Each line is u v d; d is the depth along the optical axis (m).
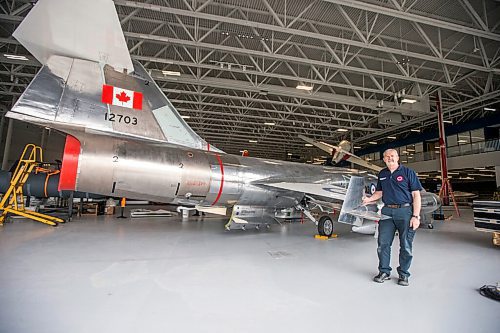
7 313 2.02
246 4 7.26
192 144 4.74
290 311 2.20
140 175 3.81
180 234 5.52
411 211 2.88
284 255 3.96
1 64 10.99
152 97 4.23
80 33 2.91
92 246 4.29
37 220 6.56
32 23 2.75
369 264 3.57
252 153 32.31
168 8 6.39
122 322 1.95
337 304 2.35
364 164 9.97
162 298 2.39
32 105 3.28
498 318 2.13
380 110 13.88
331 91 12.84
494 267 3.51
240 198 4.90
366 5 6.27
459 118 19.00
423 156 20.91
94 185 3.58
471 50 9.29
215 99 14.90
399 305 2.35
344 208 3.34
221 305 2.28
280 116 16.75
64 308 2.14
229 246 4.49
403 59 9.95
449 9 7.23
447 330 1.94
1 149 14.76
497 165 15.77
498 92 10.86
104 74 3.75
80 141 3.50
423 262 3.74
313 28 7.85
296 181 5.21
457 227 7.41
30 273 2.94
